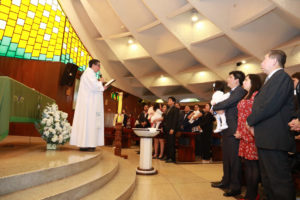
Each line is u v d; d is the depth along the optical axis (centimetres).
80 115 328
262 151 189
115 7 970
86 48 1138
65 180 203
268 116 182
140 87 1688
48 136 315
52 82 627
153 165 468
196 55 1050
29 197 149
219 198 259
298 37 766
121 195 213
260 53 865
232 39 853
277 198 174
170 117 521
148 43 1137
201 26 1011
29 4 797
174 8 932
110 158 359
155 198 252
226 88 1270
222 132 299
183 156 543
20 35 776
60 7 923
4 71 632
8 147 327
